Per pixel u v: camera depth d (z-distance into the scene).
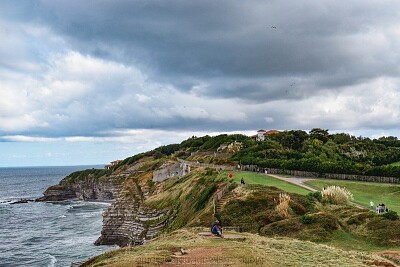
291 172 86.75
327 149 122.56
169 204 81.75
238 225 44.72
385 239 37.56
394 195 64.38
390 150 124.00
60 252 77.56
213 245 29.16
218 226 35.00
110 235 92.19
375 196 63.84
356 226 41.22
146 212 84.81
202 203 63.53
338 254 28.59
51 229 105.94
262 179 74.12
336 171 81.94
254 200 50.00
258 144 129.88
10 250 79.31
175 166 118.12
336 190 52.00
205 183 75.38
